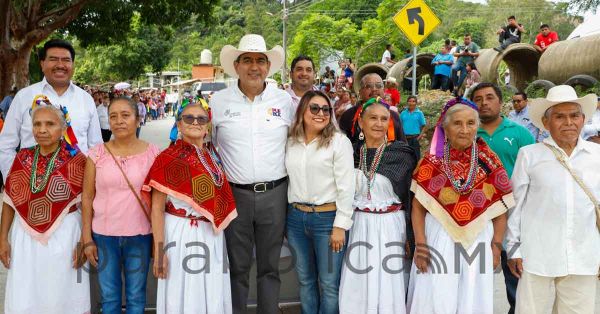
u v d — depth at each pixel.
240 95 3.56
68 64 3.81
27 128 3.75
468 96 3.96
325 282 3.49
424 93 11.58
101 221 3.28
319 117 3.33
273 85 3.72
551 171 3.12
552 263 3.12
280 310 4.04
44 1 13.48
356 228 3.44
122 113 3.27
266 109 3.53
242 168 3.45
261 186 3.45
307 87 4.57
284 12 34.00
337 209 3.37
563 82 11.54
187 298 3.22
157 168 3.21
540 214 3.16
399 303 3.38
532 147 3.25
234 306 3.62
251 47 3.49
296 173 3.44
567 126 3.06
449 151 3.30
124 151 3.36
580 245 3.11
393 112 4.34
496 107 3.73
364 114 3.44
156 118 30.47
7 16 12.12
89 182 3.30
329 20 34.28
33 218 3.23
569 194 3.09
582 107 3.15
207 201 3.23
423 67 15.97
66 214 3.32
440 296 3.23
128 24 16.86
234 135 3.47
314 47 33.19
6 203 3.34
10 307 3.24
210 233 3.31
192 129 3.27
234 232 3.51
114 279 3.34
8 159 3.75
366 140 3.50
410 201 3.47
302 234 3.53
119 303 3.39
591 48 10.62
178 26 16.52
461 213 3.20
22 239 3.26
